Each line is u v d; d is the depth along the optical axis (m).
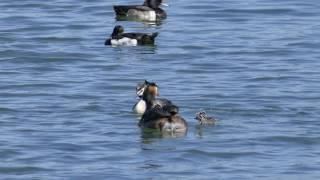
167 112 29.14
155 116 29.19
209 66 38.06
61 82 35.31
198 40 42.81
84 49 40.91
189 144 27.92
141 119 29.67
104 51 40.62
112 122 30.02
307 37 43.22
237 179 25.36
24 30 44.28
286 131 29.12
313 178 25.45
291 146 27.89
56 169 25.95
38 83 35.12
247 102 32.44
